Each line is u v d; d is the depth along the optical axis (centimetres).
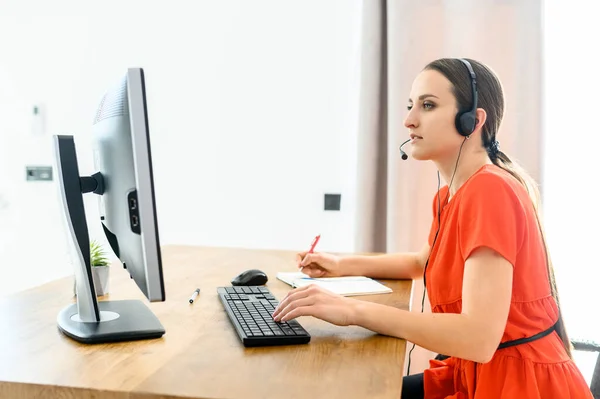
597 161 235
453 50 237
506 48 232
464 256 106
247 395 77
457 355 98
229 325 109
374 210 248
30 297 128
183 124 284
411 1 238
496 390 110
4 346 96
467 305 101
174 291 135
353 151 266
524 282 112
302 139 272
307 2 267
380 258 156
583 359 233
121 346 96
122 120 91
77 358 90
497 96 124
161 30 284
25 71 302
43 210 304
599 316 238
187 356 92
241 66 276
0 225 309
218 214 284
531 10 228
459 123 119
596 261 237
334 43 265
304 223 275
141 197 88
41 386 80
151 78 286
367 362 90
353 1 262
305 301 105
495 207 105
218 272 157
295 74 270
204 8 278
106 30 290
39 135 302
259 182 278
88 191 108
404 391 134
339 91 266
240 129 278
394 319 101
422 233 243
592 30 233
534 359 111
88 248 105
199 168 284
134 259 95
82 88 296
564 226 240
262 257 180
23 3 299
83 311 106
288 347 97
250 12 273
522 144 231
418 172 241
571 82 236
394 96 240
